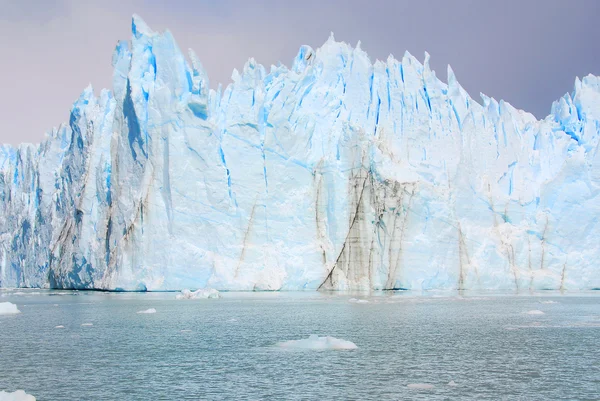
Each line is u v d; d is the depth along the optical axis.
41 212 84.81
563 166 70.12
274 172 67.06
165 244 62.06
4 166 98.62
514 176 73.12
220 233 63.94
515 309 45.06
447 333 32.28
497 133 74.44
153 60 66.75
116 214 65.81
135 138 65.12
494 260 68.19
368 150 68.94
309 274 66.38
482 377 21.88
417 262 66.44
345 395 19.52
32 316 41.81
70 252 74.56
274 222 66.38
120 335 31.94
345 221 68.19
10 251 91.19
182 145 63.53
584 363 24.28
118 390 20.27
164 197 63.00
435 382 21.14
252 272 64.38
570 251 69.06
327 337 28.47
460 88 77.38
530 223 70.50
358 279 67.19
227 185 65.19
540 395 19.52
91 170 73.00
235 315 41.00
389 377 21.88
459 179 69.75
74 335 32.09
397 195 67.44
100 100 78.94
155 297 59.16
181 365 24.05
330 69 75.25
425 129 72.69
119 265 63.12
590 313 42.03
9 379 21.81
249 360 24.97
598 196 69.19
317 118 71.44
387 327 34.78
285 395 19.56
